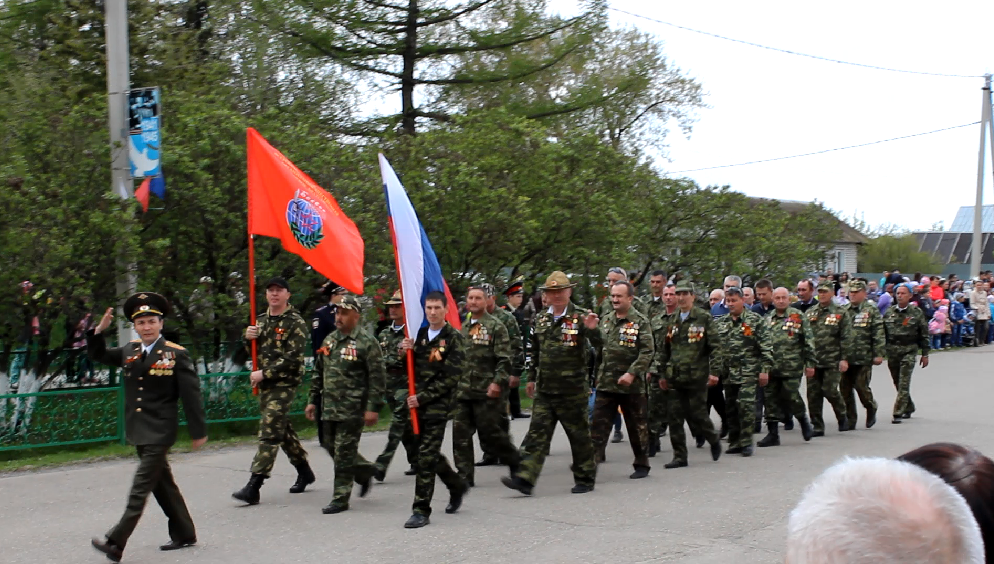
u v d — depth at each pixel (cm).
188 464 1043
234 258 1293
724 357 1138
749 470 1001
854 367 1298
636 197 2108
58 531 757
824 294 1267
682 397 1039
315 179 1345
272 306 870
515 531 739
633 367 930
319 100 1906
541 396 887
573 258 1769
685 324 1036
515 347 1198
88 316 1157
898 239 4881
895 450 1113
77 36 1573
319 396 895
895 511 170
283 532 744
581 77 2630
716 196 2223
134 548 702
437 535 729
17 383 1320
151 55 1634
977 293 2809
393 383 1009
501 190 1529
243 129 1246
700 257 2278
